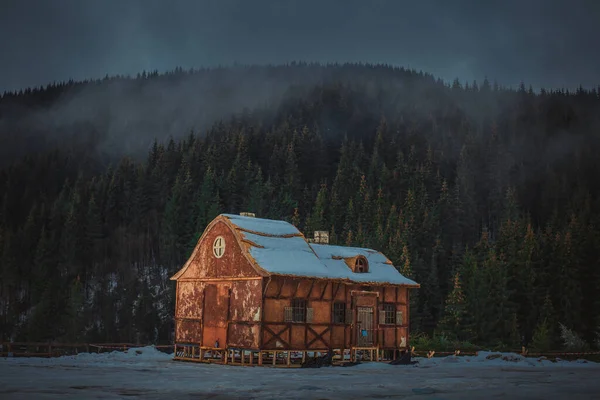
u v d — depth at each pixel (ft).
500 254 292.20
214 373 76.33
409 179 526.16
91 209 414.21
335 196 440.86
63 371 73.26
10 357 101.09
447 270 341.82
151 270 387.55
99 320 330.13
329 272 105.70
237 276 100.37
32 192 595.47
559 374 85.97
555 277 264.31
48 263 377.30
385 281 115.85
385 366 104.37
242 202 440.86
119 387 55.57
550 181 589.32
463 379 73.67
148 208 455.63
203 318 104.73
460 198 500.33
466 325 236.84
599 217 383.04
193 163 493.77
